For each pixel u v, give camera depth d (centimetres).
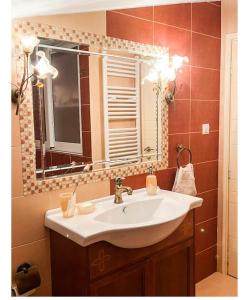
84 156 167
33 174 147
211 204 252
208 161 245
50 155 153
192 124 228
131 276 145
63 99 156
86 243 123
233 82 240
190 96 224
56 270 151
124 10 177
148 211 175
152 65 196
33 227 149
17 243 145
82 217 147
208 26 232
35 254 151
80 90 163
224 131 248
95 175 171
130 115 188
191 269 178
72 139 161
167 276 165
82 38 160
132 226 131
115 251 137
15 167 141
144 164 196
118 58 178
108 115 177
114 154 182
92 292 130
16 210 143
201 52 228
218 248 261
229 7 236
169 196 183
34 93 144
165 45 202
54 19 149
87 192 169
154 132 202
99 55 169
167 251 162
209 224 253
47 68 147
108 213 157
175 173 218
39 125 147
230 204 252
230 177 250
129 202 170
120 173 183
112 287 138
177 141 218
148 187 186
